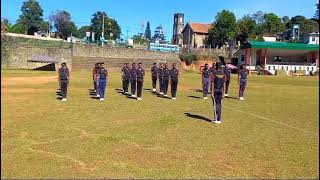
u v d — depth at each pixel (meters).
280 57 74.50
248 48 71.38
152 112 16.97
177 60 73.06
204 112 17.36
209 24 110.38
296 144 11.50
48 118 14.73
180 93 26.59
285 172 8.85
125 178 8.17
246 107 19.84
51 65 56.44
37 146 10.48
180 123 14.39
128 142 11.15
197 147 10.82
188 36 109.94
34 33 83.06
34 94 23.09
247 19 98.00
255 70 71.75
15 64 54.38
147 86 32.00
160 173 8.53
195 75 56.12
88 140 11.27
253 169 9.02
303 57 74.75
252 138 12.18
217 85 14.55
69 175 8.27
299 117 16.80
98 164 9.05
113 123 14.01
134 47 74.88
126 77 24.64
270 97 25.98
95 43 72.56
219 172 8.73
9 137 11.41
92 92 24.94
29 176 8.13
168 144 11.05
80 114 15.90
